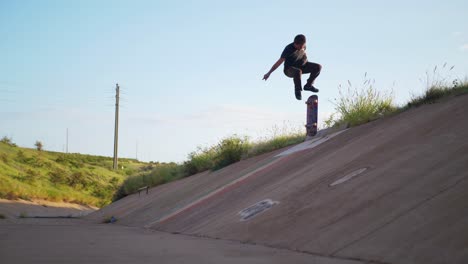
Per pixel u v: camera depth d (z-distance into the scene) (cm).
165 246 610
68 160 5606
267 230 679
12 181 3381
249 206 871
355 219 579
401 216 532
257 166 1348
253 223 743
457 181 564
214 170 1803
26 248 581
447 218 480
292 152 1282
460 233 439
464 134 726
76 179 4547
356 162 835
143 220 1331
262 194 927
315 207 688
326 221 614
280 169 1112
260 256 508
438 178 598
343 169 828
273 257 499
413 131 872
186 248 584
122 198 2511
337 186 739
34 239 715
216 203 1062
